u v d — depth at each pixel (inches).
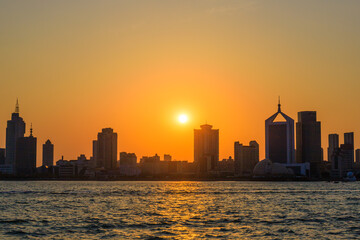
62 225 5866.1
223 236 5009.8
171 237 4943.4
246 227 5674.2
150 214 7214.6
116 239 4835.1
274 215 7057.1
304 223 6072.8
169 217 6776.6
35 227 5698.8
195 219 6505.9
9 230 5452.8
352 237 4977.9
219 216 6909.5
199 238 4889.3
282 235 5088.6
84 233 5211.6
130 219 6510.8
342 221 6299.2
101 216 6924.2
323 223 6077.8
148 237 4945.9
